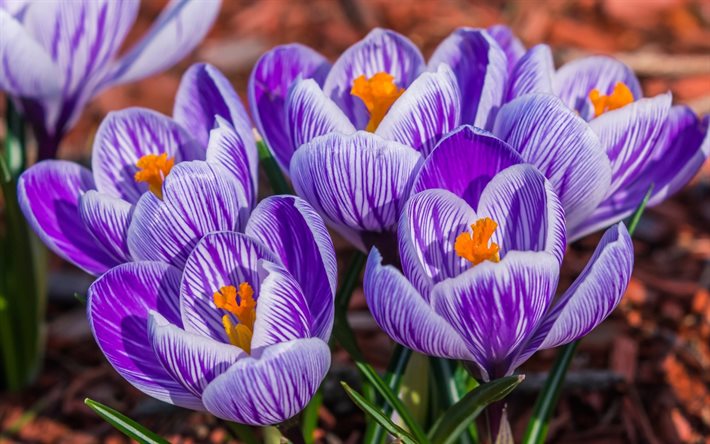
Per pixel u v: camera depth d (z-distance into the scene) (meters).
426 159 0.44
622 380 0.60
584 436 0.59
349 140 0.44
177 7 0.55
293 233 0.45
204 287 0.45
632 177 0.48
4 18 0.51
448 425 0.46
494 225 0.44
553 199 0.43
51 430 0.61
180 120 0.49
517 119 0.45
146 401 0.60
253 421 0.44
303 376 0.43
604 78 0.51
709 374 0.61
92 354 0.65
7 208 0.56
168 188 0.45
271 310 0.43
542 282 0.43
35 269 0.59
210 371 0.43
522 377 0.44
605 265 0.43
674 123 0.49
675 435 0.59
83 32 0.53
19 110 0.56
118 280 0.45
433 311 0.42
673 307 0.65
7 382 0.63
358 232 0.47
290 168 0.46
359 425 0.59
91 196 0.46
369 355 0.63
